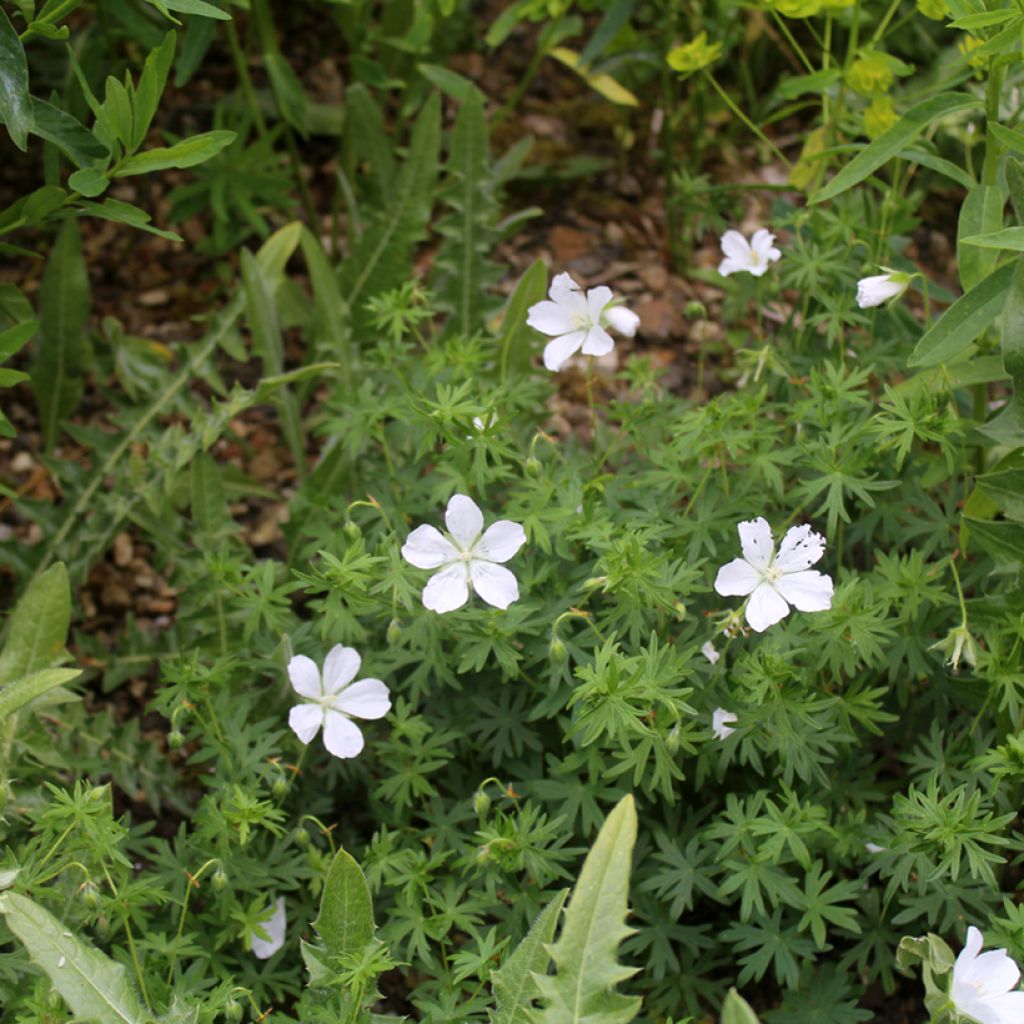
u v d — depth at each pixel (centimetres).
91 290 90
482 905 60
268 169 91
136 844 63
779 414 72
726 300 81
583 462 70
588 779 63
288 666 63
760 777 64
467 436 64
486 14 102
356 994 54
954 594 67
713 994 62
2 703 56
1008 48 58
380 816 64
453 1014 58
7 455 83
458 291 83
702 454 65
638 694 57
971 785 61
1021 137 58
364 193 91
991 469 69
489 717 64
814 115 97
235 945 63
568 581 64
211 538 72
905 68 71
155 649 73
